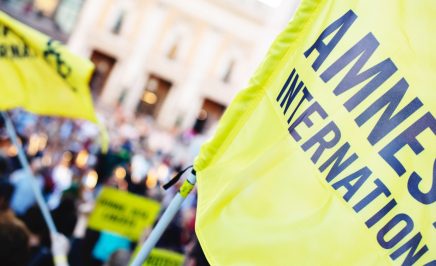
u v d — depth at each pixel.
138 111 31.91
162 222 1.56
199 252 2.68
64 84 3.25
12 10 27.86
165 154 19.52
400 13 1.32
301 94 1.43
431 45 1.28
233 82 32.53
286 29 1.50
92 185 8.55
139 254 1.56
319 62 1.42
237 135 1.51
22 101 3.13
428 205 1.24
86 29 29.77
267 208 1.38
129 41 30.86
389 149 1.28
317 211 1.32
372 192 1.28
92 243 4.36
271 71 1.51
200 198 1.49
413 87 1.28
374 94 1.32
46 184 6.82
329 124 1.37
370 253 1.25
